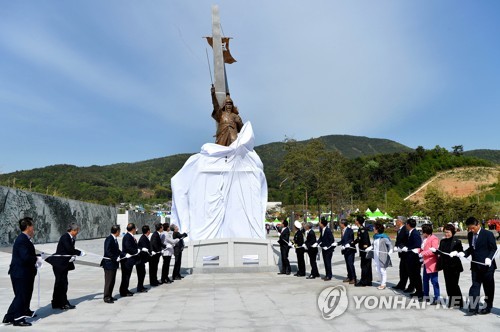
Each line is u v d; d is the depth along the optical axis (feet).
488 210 162.91
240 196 67.31
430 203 171.01
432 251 33.53
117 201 352.90
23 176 355.97
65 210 129.29
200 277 52.19
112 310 32.01
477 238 30.30
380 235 42.63
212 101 76.43
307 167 207.31
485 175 394.93
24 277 27.94
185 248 60.13
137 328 26.05
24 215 103.35
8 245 95.35
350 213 230.07
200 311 31.12
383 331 25.12
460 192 363.15
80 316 29.89
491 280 29.84
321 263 67.15
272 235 181.78
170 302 35.14
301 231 53.62
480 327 26.20
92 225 154.61
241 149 68.08
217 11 79.10
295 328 25.80
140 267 41.39
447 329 25.66
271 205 325.42
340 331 25.05
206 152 67.72
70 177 384.88
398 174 403.13
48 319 29.04
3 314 31.50
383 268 41.73
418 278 36.11
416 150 441.27
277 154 632.38
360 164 408.67
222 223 66.23
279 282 47.32
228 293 39.50
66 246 33.01
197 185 66.90
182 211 69.05
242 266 56.65
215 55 76.84
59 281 32.48
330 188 199.52
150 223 233.55
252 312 30.58
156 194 443.73
